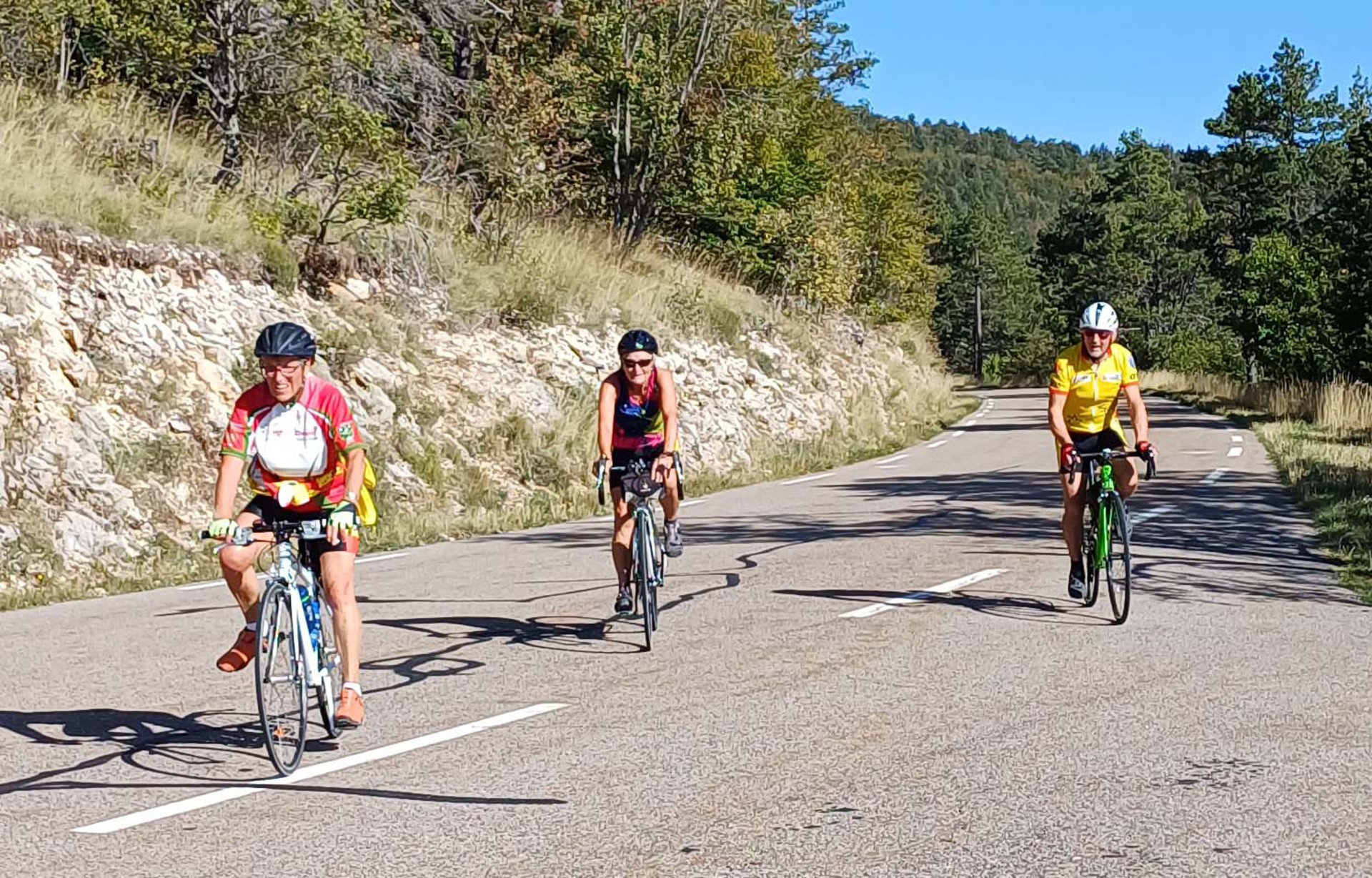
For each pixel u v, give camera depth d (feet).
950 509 56.24
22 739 22.02
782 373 103.24
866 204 168.76
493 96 101.96
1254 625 30.14
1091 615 31.53
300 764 20.26
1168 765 19.39
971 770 19.22
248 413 20.25
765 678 25.39
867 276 162.09
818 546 44.88
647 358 28.32
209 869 15.71
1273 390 137.28
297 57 69.56
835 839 16.42
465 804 18.10
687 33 108.06
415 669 27.07
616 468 28.40
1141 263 322.34
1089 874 15.14
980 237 429.79
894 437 112.47
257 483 20.63
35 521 44.70
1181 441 94.27
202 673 27.17
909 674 25.46
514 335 76.79
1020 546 43.88
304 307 65.10
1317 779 18.63
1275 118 273.95
